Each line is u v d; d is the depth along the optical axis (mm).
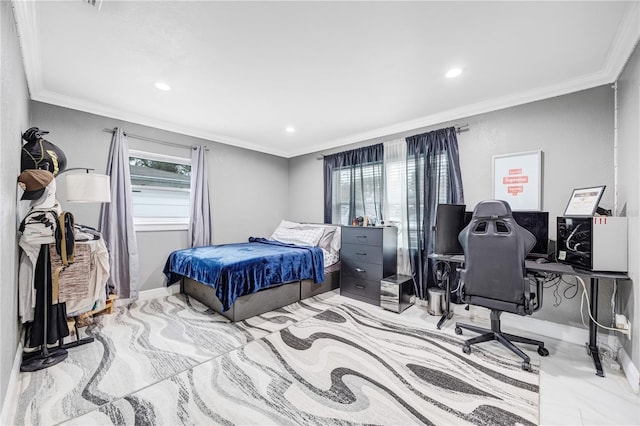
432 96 2867
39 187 1982
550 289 2605
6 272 1537
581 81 2453
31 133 2092
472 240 2207
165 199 3945
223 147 4480
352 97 2906
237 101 3014
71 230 2133
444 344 2395
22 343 2070
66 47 2039
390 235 3604
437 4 1622
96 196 2371
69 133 3033
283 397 1688
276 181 5289
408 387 1799
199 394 1710
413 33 1887
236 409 1583
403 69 2354
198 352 2223
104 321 2830
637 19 1688
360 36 1924
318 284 3854
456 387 1805
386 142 3918
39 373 1906
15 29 1666
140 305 3334
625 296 2033
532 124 2752
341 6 1640
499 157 2920
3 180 1427
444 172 3299
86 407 1588
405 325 2801
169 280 3693
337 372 1959
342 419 1515
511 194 2840
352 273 3721
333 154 4602
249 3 1615
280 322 2855
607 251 2010
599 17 1709
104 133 3277
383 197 3920
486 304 2186
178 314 3041
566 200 2561
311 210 5094
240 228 4703
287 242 4227
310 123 3738
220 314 3041
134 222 3592
